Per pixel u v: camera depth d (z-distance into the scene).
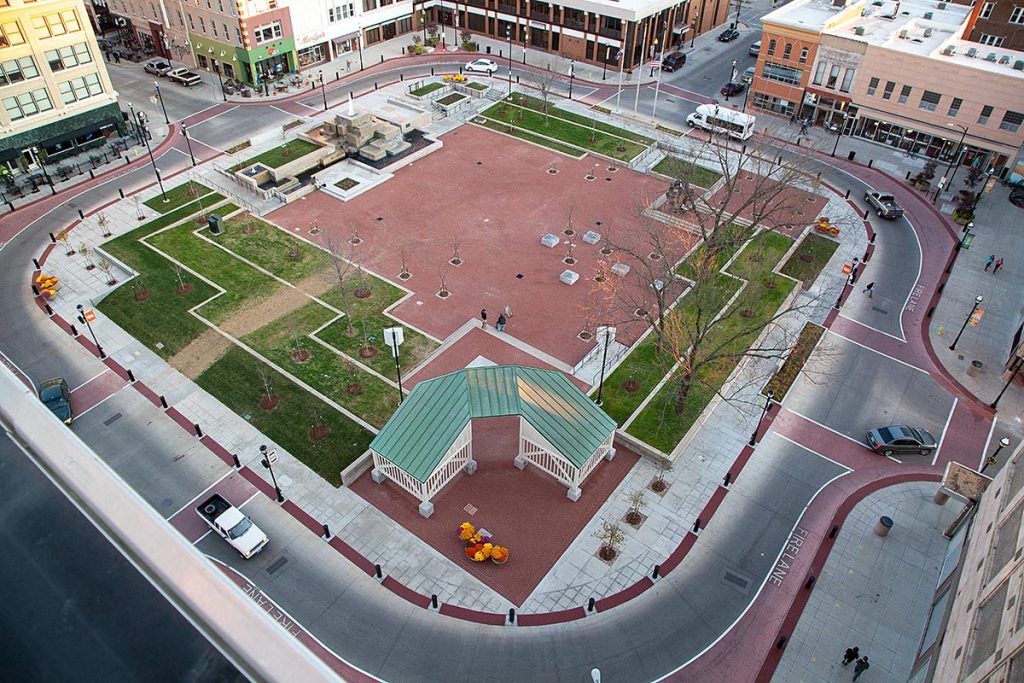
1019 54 65.94
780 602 32.91
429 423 35.75
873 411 42.91
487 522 35.78
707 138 71.94
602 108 77.69
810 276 53.62
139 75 82.31
